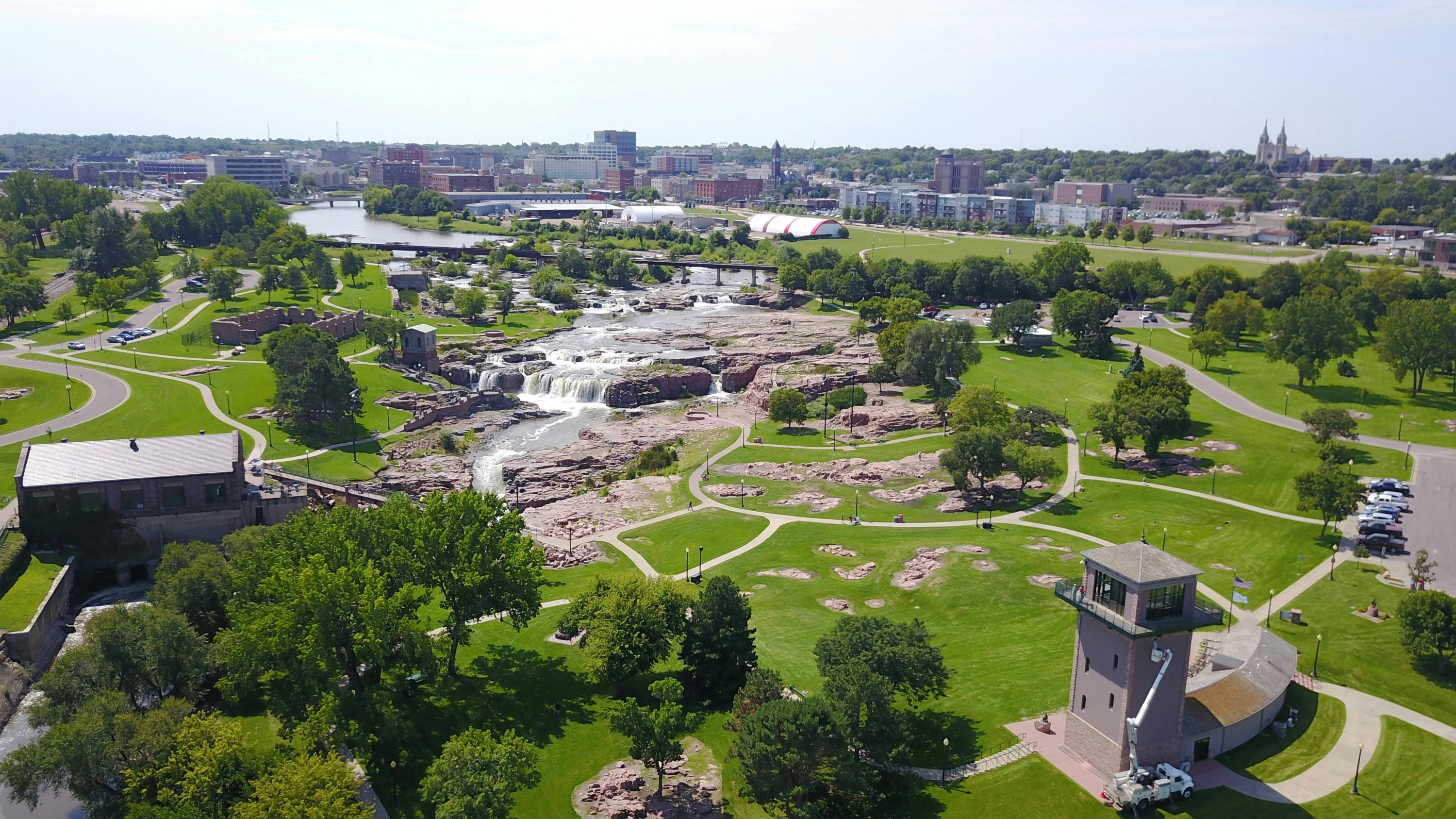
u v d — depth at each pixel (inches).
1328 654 4335.6
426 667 3814.0
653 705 3991.1
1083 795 3344.0
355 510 4658.0
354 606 3713.1
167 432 7519.7
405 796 3454.7
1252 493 6486.2
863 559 5639.8
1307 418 7377.0
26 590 4864.7
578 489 7367.1
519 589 4131.4
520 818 3316.9
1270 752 3604.8
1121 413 7180.1
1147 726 3341.5
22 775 3243.1
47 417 7652.6
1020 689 4062.5
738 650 4023.1
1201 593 5009.8
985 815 3272.6
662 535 6053.2
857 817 3287.4
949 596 5054.1
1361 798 3341.5
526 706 3986.2
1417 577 4817.9
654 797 3400.6
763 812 3329.2
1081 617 3508.9
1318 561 5374.0
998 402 7770.7
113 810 3336.6
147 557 5511.8
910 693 3752.5
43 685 3705.7
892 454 7554.1
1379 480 6505.9
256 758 3309.5
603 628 4010.8
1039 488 6717.5
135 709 3737.7
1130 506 6309.1
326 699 3489.2
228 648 3922.2
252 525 5664.4
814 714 3221.0
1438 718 3841.0
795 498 6697.8
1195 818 3225.9
